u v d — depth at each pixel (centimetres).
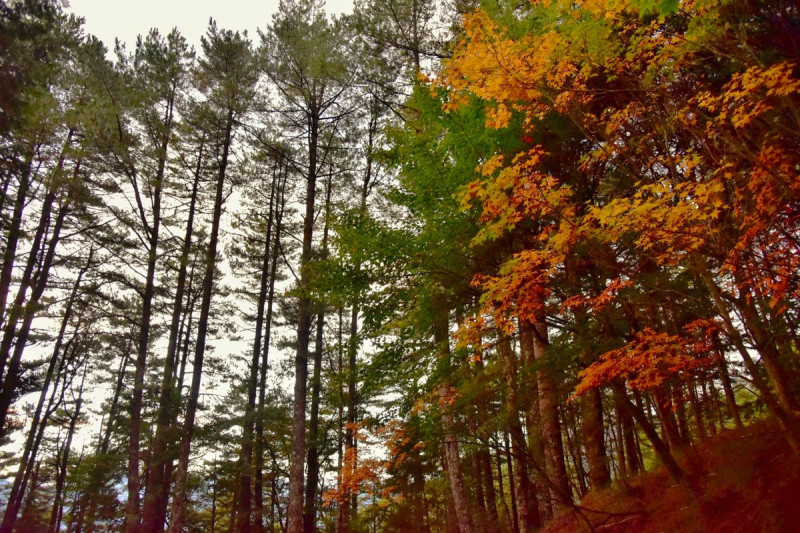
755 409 720
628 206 426
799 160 350
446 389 812
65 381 2355
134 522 1341
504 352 796
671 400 699
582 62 490
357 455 1151
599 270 604
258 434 1823
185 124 1741
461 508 928
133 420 1439
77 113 1316
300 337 1252
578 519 695
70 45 1482
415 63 1240
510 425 693
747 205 409
